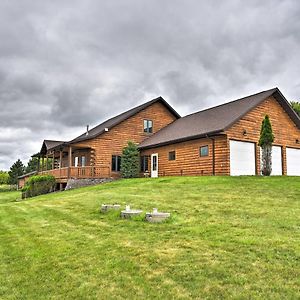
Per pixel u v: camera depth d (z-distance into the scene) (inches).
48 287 183.9
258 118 813.9
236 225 283.9
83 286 181.2
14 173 2650.1
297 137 909.2
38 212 443.5
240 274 180.5
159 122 1127.6
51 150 1104.2
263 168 704.4
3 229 343.9
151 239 256.2
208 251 219.0
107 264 209.6
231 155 744.3
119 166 1021.8
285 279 172.9
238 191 483.8
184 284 174.2
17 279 197.6
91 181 904.3
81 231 303.1
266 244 226.4
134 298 163.5
